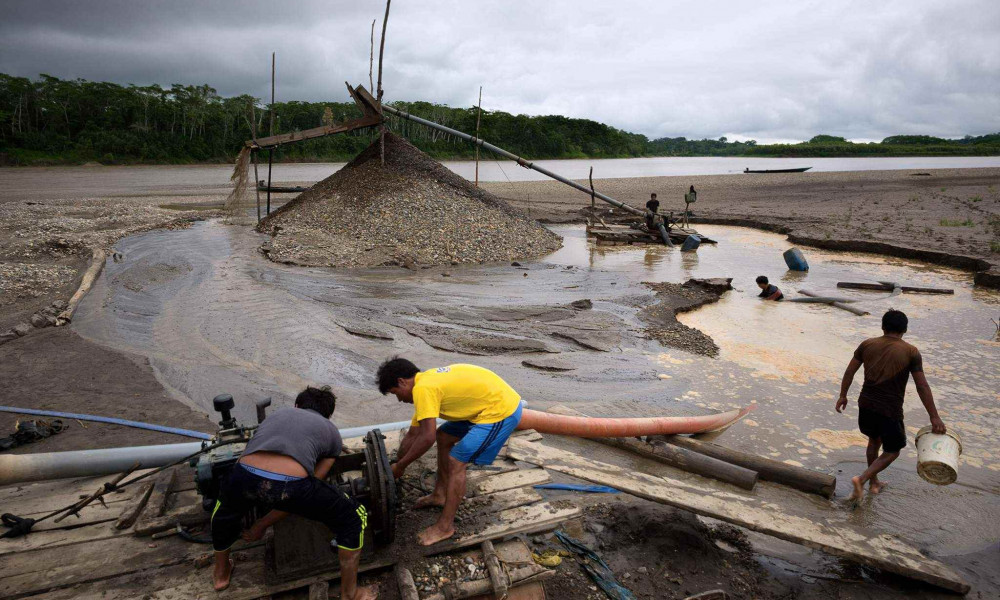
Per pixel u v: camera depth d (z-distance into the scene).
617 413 6.56
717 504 4.31
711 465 5.21
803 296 12.55
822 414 6.74
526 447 5.10
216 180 50.09
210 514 3.86
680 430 5.80
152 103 105.50
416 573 3.56
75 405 6.21
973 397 7.32
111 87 108.56
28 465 4.23
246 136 106.75
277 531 3.39
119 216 21.42
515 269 14.99
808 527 4.14
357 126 19.89
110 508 4.06
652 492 4.38
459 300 11.38
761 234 23.16
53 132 92.75
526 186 44.84
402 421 5.82
